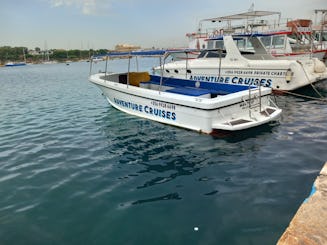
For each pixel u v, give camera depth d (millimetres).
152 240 3176
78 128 8125
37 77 32094
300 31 13836
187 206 3840
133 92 8359
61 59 137625
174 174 4871
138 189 4383
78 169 5238
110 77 10656
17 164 5578
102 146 6457
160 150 6012
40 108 11633
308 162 5074
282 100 10742
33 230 3451
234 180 4543
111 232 3352
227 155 5598
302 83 11078
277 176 4602
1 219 3703
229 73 12578
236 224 3389
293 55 13953
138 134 7117
